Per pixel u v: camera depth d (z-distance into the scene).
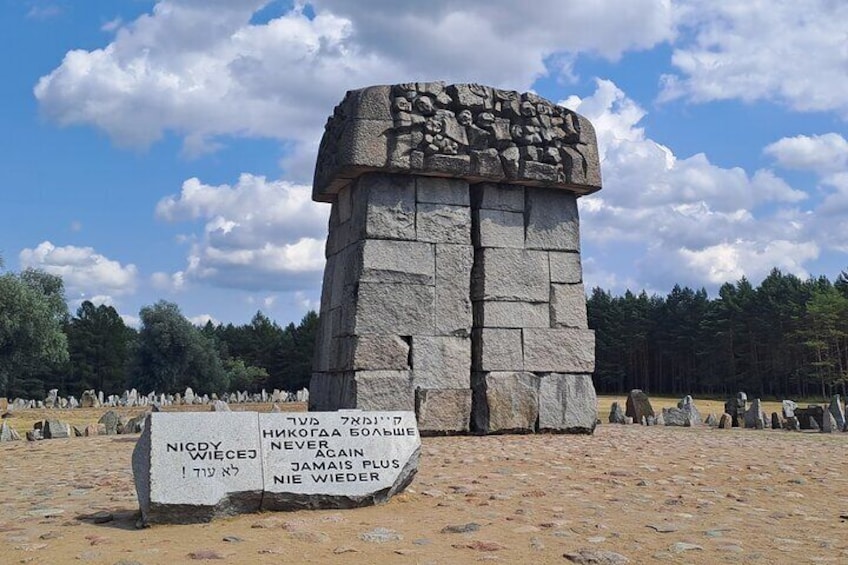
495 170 15.20
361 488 7.52
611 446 13.11
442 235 14.98
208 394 61.41
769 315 65.31
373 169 14.59
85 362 71.62
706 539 6.38
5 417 30.80
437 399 14.48
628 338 74.19
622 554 5.88
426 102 14.91
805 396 67.88
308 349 74.12
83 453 13.08
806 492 8.78
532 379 15.16
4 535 6.44
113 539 6.29
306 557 5.71
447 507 7.59
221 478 7.07
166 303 63.41
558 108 16.05
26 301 47.22
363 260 14.38
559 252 15.84
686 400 22.94
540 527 6.76
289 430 7.62
